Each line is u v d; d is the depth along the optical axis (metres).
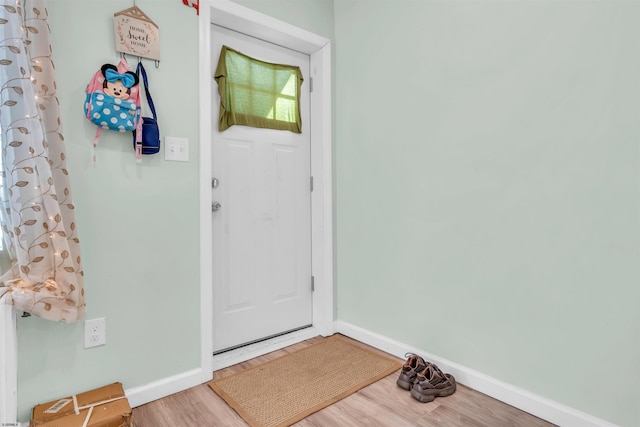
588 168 1.41
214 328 2.07
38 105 1.32
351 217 2.37
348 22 2.35
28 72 1.28
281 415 1.55
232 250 2.14
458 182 1.81
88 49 1.50
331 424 1.49
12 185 1.28
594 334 1.40
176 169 1.74
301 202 2.47
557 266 1.49
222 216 2.10
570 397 1.46
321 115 2.42
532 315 1.57
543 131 1.52
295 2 2.21
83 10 1.49
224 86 2.06
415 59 1.98
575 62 1.43
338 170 2.45
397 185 2.09
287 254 2.41
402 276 2.08
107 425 1.29
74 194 1.47
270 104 2.29
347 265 2.41
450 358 1.87
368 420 1.52
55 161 1.38
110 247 1.56
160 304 1.70
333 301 2.47
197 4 1.79
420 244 1.98
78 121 1.48
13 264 1.33
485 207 1.71
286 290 2.40
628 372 1.33
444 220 1.87
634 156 1.30
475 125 1.73
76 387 1.48
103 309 1.55
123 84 1.53
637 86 1.29
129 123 1.52
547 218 1.52
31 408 1.38
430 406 1.62
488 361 1.72
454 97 1.81
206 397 1.70
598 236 1.39
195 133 1.80
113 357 1.58
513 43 1.60
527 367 1.58
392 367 1.98
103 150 1.54
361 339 2.31
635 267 1.31
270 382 1.83
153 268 1.68
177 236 1.75
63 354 1.46
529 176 1.56
